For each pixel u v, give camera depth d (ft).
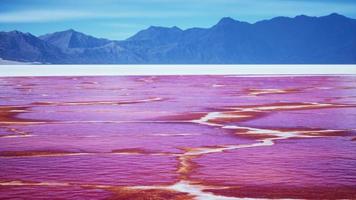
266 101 109.50
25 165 45.11
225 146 54.54
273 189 36.68
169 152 51.16
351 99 114.21
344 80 202.39
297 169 43.16
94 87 156.76
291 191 36.19
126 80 204.13
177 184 38.17
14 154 50.24
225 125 71.56
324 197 34.76
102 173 41.91
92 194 35.45
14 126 71.05
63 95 125.59
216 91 140.26
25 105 100.83
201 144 55.77
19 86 160.15
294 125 71.10
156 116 82.64
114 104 102.83
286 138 59.98
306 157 48.24
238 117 80.84
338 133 63.82
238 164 45.11
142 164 45.42
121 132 65.26
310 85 167.73
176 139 59.41
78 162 46.39
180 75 264.72
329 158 47.73
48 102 106.93
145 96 122.93
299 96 123.13
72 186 37.68
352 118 79.25
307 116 82.02
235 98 117.70
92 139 59.62
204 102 107.14
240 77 237.04
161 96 123.34
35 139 59.62
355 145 55.06
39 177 40.55
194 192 35.88
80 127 70.13
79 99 114.42
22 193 35.70
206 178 39.99
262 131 65.62
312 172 42.04
